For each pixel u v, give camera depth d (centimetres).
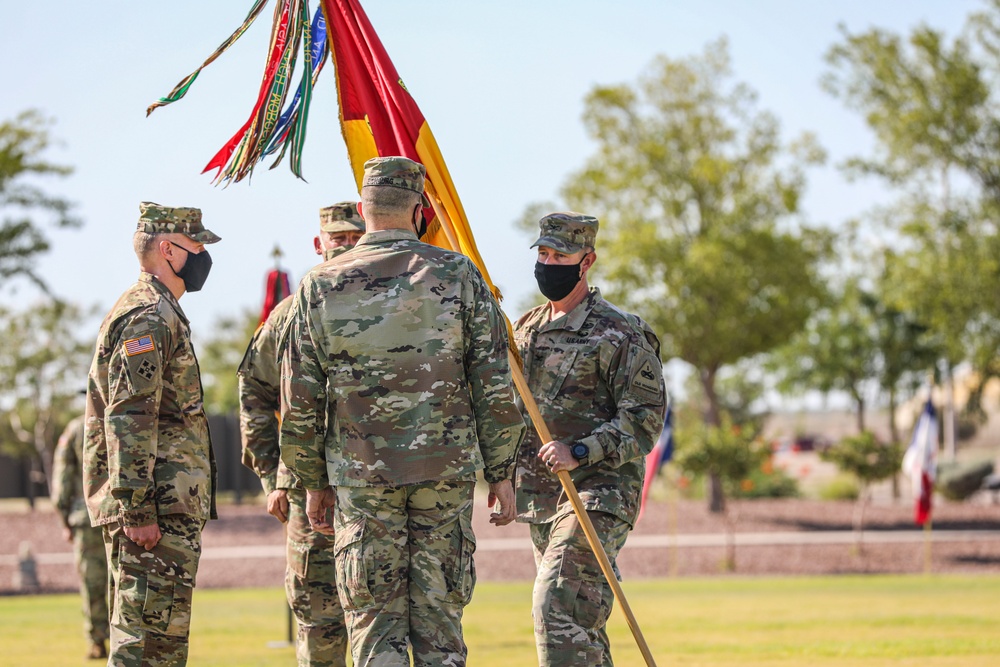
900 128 3747
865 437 3650
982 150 3778
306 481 697
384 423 671
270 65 838
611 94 4075
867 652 1298
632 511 836
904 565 3494
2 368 5097
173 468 788
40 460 5522
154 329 775
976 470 5191
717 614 1923
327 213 938
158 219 812
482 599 2442
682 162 4119
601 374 856
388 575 669
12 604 2512
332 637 885
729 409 7406
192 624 1817
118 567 785
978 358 3975
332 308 680
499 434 692
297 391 685
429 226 831
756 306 4112
